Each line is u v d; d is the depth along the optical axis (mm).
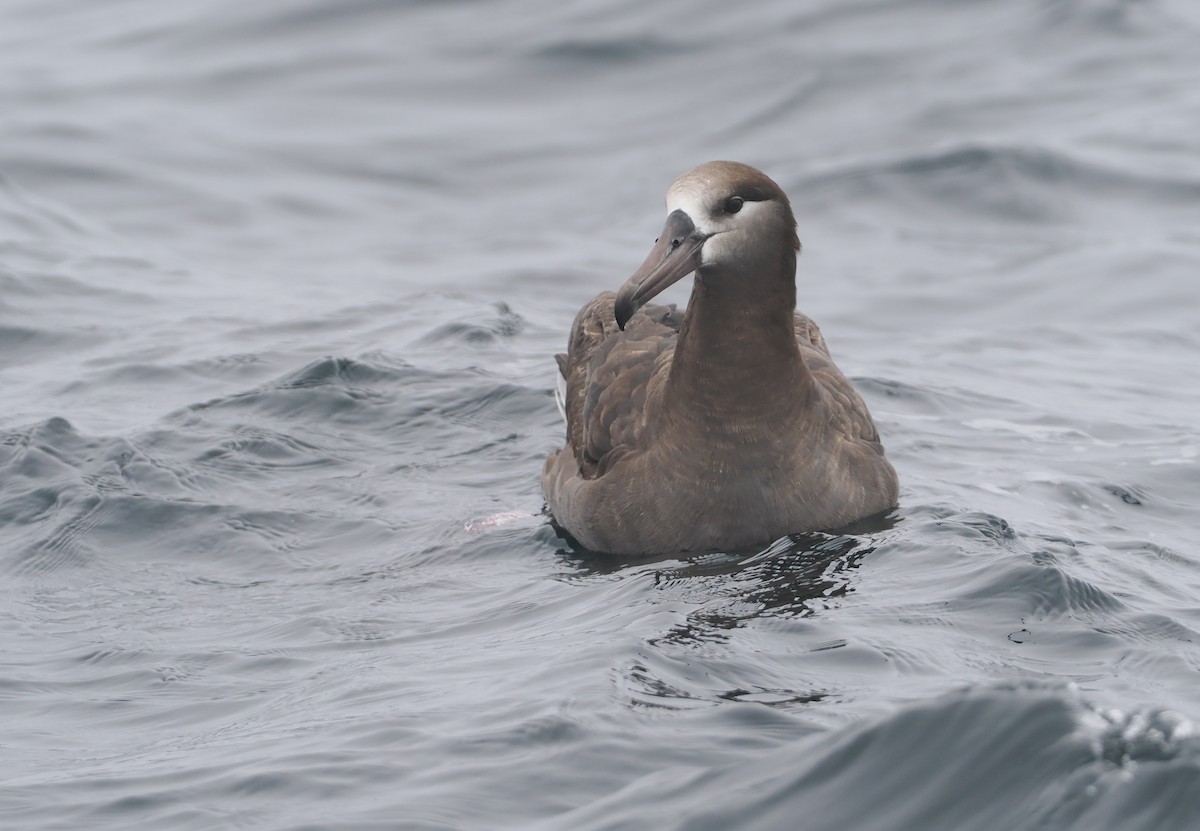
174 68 33969
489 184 29344
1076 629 9953
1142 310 21672
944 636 9883
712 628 10219
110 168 28625
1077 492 13758
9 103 31422
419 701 9234
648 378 13227
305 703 9555
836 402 13016
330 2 36375
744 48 33750
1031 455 15016
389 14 36094
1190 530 12930
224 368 17859
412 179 29422
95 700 10023
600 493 12695
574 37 34438
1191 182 26062
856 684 9039
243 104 32250
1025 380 18344
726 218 11789
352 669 10180
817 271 24156
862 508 12609
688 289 24078
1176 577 11461
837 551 11898
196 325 19969
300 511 13812
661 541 12516
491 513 13695
